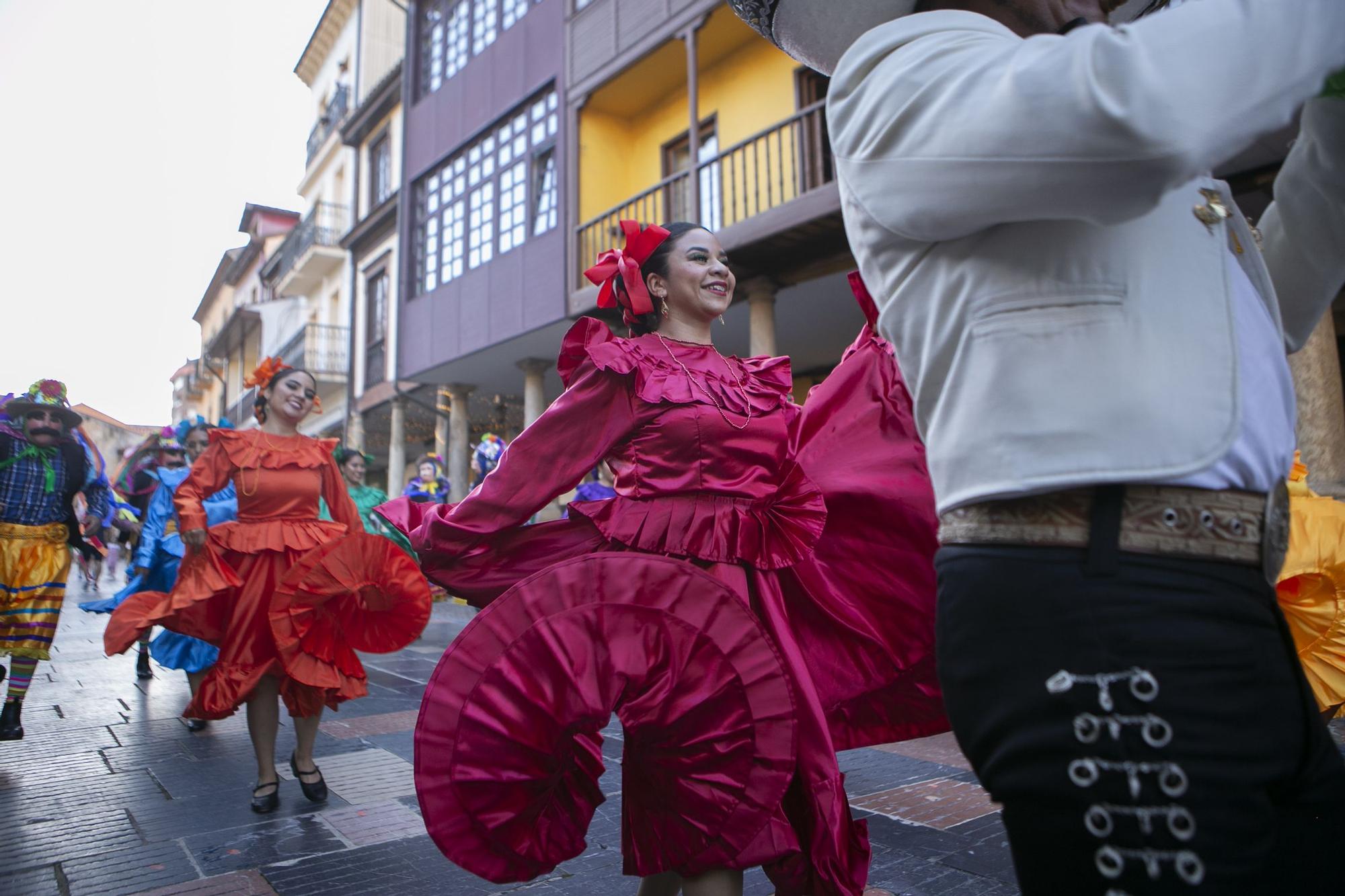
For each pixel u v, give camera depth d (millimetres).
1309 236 1148
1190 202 937
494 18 14008
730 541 2082
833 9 1183
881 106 940
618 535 2115
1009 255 914
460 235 14516
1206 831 787
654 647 1793
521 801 1771
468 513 2150
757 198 9000
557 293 12039
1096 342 868
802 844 1865
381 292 18797
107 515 5082
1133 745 807
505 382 15820
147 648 6531
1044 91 781
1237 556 855
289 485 3852
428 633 8852
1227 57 741
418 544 2174
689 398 2145
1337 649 3600
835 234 8672
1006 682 883
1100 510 855
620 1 11297
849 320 10805
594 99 12398
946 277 965
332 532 3924
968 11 1067
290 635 3330
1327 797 899
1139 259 886
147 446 7453
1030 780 860
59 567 4699
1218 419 845
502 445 11797
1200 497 850
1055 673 848
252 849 2922
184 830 3119
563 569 1811
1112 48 752
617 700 1790
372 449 22109
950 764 3873
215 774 3879
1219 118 736
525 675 1757
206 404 47156
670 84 12078
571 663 1765
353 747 4332
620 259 2354
